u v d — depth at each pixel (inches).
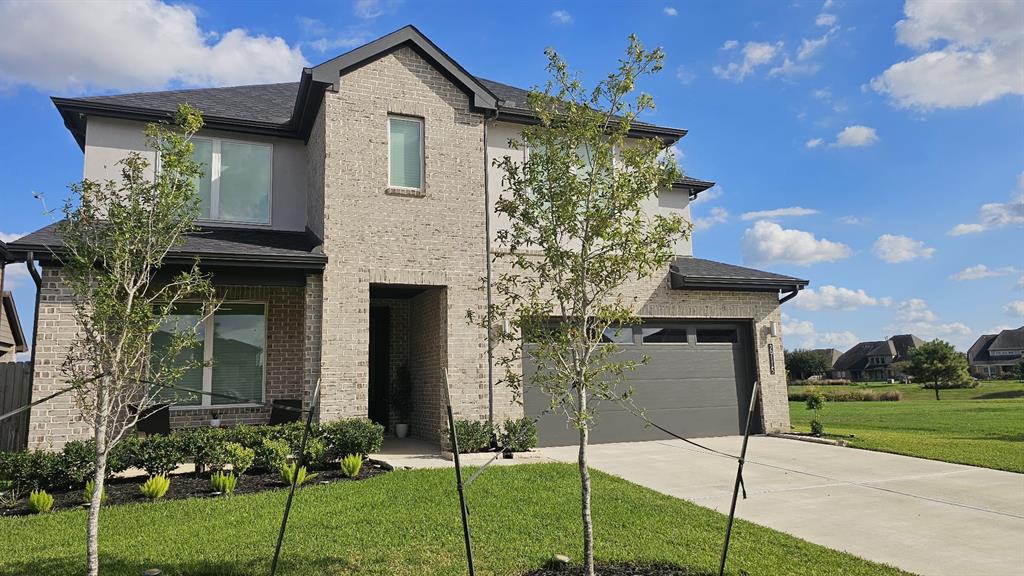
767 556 237.0
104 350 211.2
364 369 457.4
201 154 518.6
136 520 276.5
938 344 1974.7
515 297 232.8
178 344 232.7
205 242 450.3
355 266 464.1
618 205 218.1
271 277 454.9
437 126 508.1
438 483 345.1
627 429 554.6
